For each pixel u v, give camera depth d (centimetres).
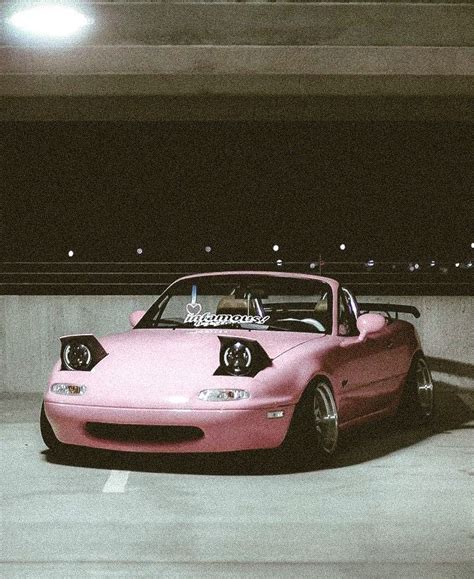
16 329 1127
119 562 454
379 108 1778
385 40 1204
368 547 480
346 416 748
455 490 618
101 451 756
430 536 502
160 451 662
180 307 1099
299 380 676
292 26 1203
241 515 547
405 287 1164
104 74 1223
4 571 439
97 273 1196
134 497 594
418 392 885
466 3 1202
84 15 1110
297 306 846
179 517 542
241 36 1204
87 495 600
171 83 1362
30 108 1755
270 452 752
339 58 1202
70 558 460
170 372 671
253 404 650
